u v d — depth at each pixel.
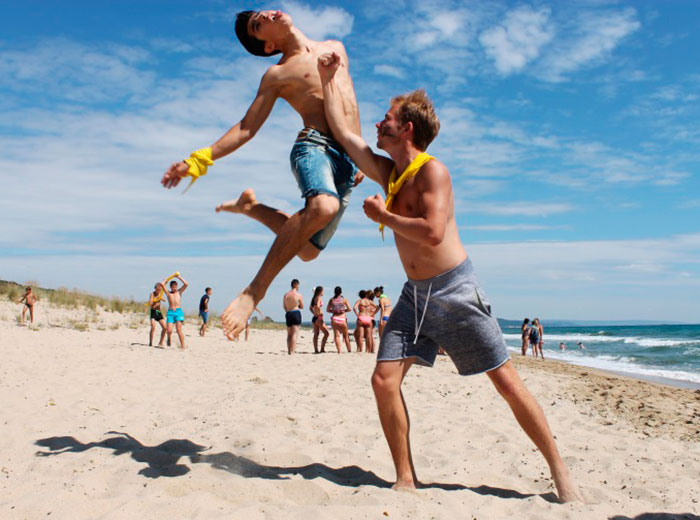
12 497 3.11
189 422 5.18
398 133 3.19
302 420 5.47
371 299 14.59
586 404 7.61
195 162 3.27
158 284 14.41
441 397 7.51
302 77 3.38
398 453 3.34
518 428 5.60
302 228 3.17
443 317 3.17
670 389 9.85
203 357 12.20
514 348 37.53
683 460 4.58
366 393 7.34
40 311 19.78
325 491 3.22
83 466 3.71
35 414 5.43
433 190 3.04
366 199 3.03
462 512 3.00
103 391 6.98
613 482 3.93
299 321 13.80
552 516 3.00
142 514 2.76
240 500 3.09
